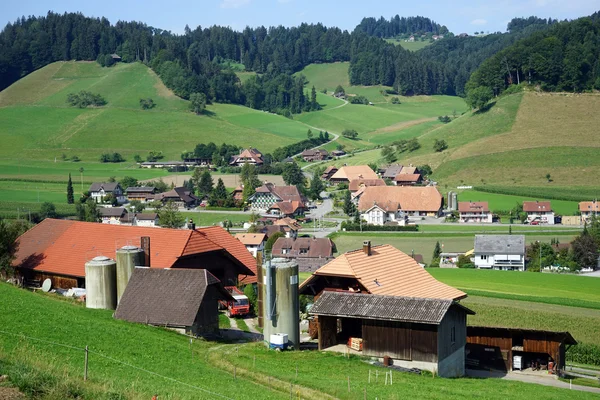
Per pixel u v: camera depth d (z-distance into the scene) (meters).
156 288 58.72
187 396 37.47
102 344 46.97
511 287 96.44
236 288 73.00
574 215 187.50
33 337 44.66
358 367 52.34
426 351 53.75
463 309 57.69
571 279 103.62
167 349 49.53
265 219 194.00
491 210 197.00
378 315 54.34
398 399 42.66
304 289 64.06
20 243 81.19
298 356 54.34
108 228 78.31
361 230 176.38
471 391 47.75
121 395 34.66
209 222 197.00
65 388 33.69
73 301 66.94
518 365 63.06
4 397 31.78
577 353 68.88
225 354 51.50
